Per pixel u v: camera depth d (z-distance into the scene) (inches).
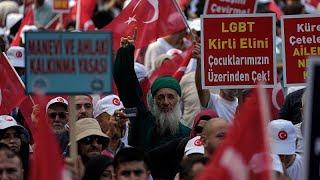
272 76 687.7
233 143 406.0
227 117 738.2
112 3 1126.4
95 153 618.2
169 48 909.8
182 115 776.3
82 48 515.8
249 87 689.0
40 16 980.6
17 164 519.8
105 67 516.4
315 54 705.6
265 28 689.0
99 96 728.3
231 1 764.6
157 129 693.3
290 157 650.2
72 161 508.4
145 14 794.2
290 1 1050.1
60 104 684.7
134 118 692.7
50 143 410.0
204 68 689.6
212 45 689.0
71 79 514.9
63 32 515.2
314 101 413.7
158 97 695.1
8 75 714.8
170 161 666.8
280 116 743.1
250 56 689.0
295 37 705.6
